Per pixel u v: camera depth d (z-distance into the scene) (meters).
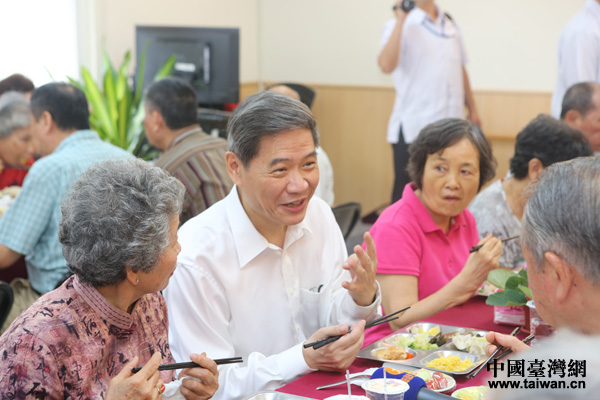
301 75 7.11
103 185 1.37
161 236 1.39
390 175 6.85
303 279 2.01
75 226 1.36
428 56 5.31
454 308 2.20
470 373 1.65
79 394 1.38
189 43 5.55
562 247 1.14
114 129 5.04
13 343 1.33
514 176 2.77
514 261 2.79
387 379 1.51
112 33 5.96
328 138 7.08
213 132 5.02
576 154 2.64
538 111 6.12
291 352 1.73
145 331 1.57
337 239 2.10
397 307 2.25
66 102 3.11
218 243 1.86
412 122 5.42
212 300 1.84
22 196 2.99
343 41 6.86
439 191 2.33
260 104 1.70
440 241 2.42
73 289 1.42
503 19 6.12
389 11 6.60
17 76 4.23
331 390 1.61
